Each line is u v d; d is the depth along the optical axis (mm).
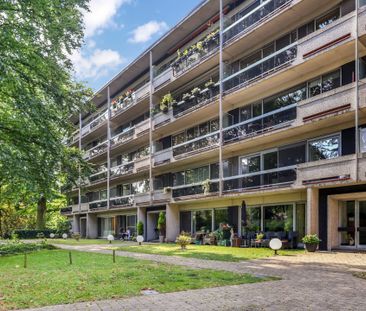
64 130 18609
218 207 25625
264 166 21922
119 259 14680
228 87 23125
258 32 21547
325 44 17047
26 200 19031
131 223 36906
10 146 16078
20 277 10258
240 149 23375
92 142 48125
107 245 25203
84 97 19219
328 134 18219
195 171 28219
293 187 18281
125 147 37562
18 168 15078
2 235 41438
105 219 43281
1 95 16672
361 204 17047
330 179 16359
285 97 20906
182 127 29469
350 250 16516
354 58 17172
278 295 7637
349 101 15906
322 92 18719
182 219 29406
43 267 12602
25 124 16469
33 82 16688
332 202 17297
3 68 14344
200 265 12438
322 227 17375
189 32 28938
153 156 30828
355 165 15359
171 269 11383
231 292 7945
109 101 39531
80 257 15875
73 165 19203
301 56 18250
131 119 38406
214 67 26031
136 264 12844
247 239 21125
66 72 18578
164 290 8164
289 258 14125
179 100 29781
